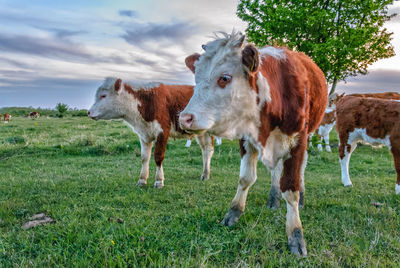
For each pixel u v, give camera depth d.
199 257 2.78
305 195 5.17
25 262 2.79
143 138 6.21
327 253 2.92
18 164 7.89
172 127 6.57
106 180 6.13
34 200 4.79
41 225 3.74
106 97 6.18
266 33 18.78
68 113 36.72
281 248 3.15
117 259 2.76
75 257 2.87
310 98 3.79
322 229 3.58
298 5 17.83
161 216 4.01
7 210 4.26
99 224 3.63
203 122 2.65
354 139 6.20
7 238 3.33
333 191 5.42
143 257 2.85
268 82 2.99
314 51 16.03
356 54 17.44
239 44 2.72
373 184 6.07
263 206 4.38
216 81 2.71
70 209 4.29
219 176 6.93
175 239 3.25
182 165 8.35
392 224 3.62
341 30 18.08
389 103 5.66
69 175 6.54
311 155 9.88
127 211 4.22
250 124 2.97
